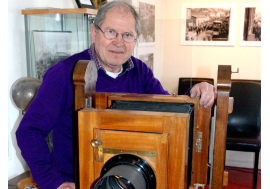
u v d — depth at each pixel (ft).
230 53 11.83
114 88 4.57
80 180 3.02
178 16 12.30
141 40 9.05
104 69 4.46
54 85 3.72
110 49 4.15
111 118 2.87
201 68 12.15
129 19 4.10
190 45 9.55
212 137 3.77
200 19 12.01
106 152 2.89
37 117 3.62
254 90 10.43
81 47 5.54
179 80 9.71
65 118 3.96
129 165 2.74
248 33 11.53
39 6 6.09
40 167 3.59
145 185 2.70
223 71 3.39
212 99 3.56
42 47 5.73
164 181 2.78
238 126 10.45
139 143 2.78
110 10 4.06
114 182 2.92
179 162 2.77
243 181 10.50
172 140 2.76
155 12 11.24
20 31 5.71
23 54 5.82
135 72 5.01
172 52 9.67
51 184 3.55
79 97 3.26
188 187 3.46
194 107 3.52
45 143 3.70
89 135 2.93
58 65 3.86
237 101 10.49
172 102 3.54
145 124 2.80
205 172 3.83
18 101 4.73
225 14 11.66
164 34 9.57
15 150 5.88
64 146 4.00
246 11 11.47
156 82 5.49
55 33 5.65
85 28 5.48
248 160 11.68
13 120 5.75
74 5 7.18
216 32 11.83
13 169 5.84
